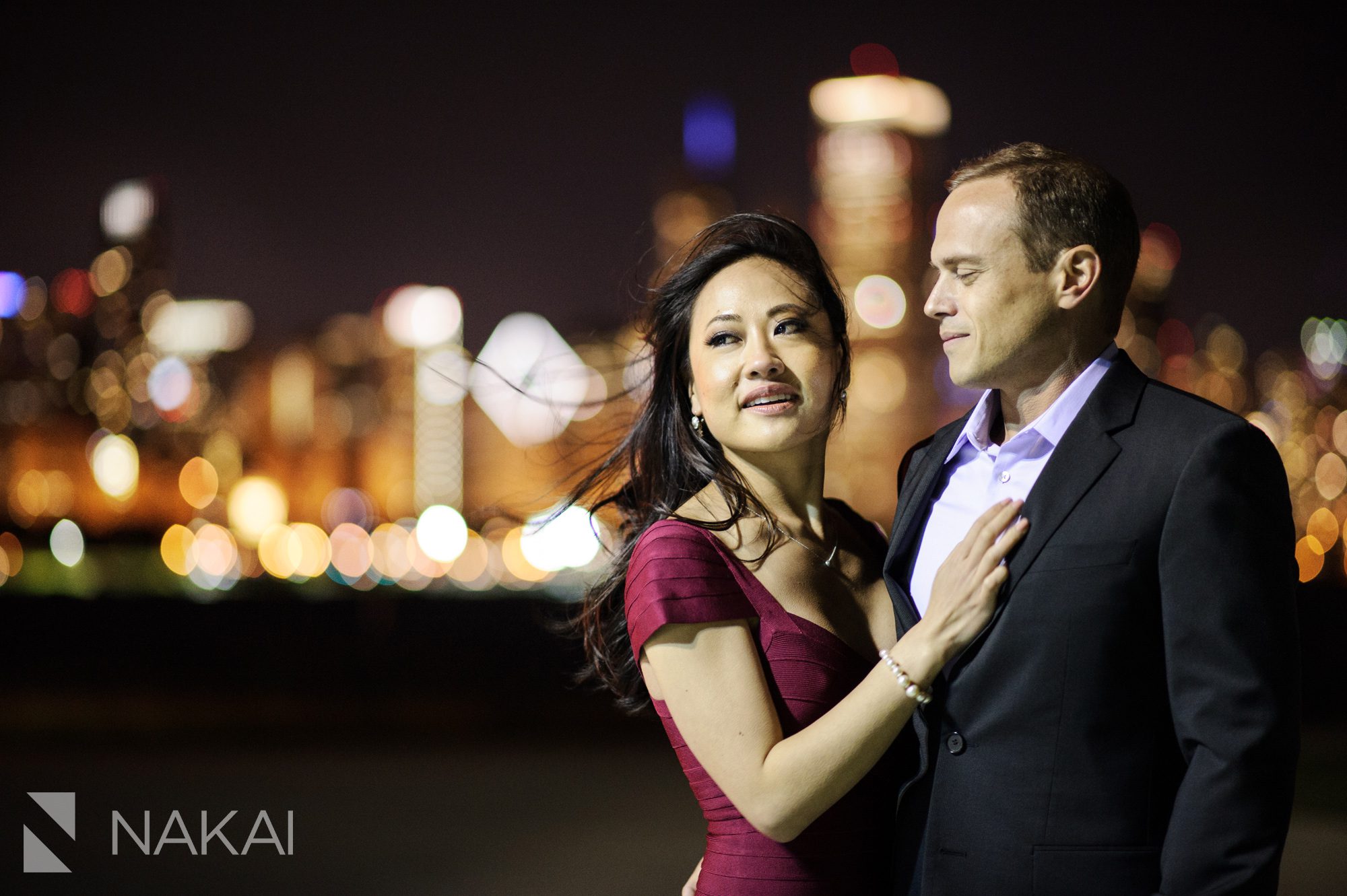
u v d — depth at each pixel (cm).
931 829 240
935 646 235
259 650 1337
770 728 249
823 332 278
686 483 298
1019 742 231
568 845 795
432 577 9169
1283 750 212
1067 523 233
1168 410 234
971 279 243
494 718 1331
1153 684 228
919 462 284
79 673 1315
